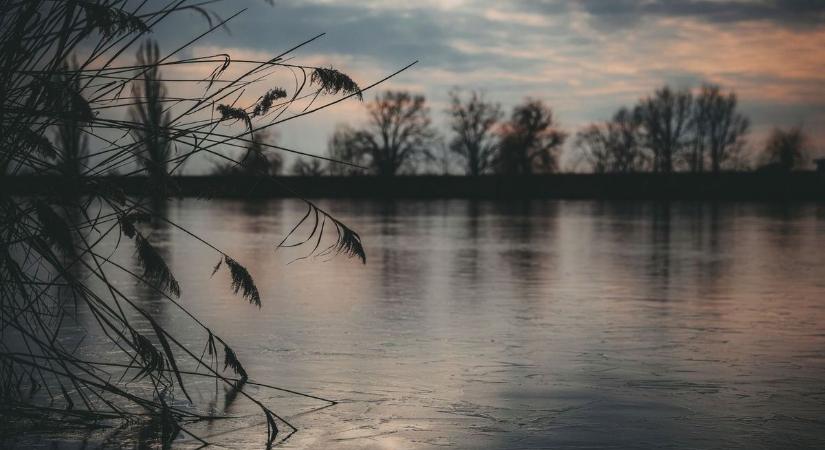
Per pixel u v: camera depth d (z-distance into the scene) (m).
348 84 5.07
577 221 39.59
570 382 6.25
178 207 58.38
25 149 5.20
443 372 6.61
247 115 5.15
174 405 5.55
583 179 100.31
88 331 8.16
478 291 12.27
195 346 7.64
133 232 5.14
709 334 8.45
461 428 5.03
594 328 8.82
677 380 6.32
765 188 91.44
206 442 4.73
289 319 9.38
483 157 108.25
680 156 108.50
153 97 5.20
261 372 6.61
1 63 5.04
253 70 5.15
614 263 17.33
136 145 5.19
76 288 5.16
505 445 4.69
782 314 9.92
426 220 39.91
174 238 24.64
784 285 13.24
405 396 5.82
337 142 103.56
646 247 22.30
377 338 8.16
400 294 11.87
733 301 11.16
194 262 16.78
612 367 6.82
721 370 6.69
